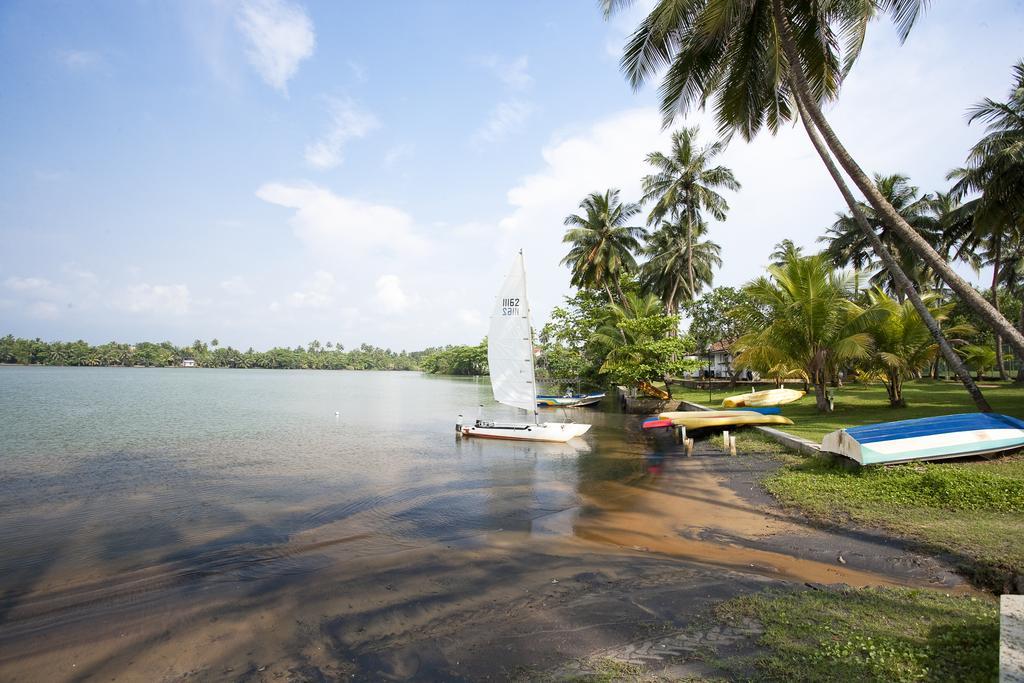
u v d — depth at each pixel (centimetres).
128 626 664
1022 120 2292
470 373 14912
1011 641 477
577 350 4528
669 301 5097
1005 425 1378
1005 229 2300
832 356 2497
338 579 805
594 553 906
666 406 3603
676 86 1631
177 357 18200
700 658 501
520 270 2452
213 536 1043
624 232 4484
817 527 980
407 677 522
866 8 1427
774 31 1545
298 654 585
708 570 793
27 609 716
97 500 1338
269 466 1811
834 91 1675
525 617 643
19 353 14375
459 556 903
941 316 2353
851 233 4250
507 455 2036
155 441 2439
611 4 1468
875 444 1280
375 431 2859
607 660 516
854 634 521
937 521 929
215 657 586
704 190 4281
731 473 1515
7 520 1162
